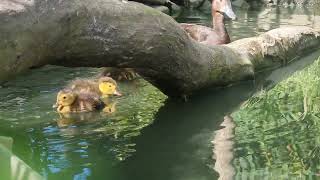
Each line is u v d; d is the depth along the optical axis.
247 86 1.66
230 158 1.06
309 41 2.12
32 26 1.00
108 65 1.25
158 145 1.14
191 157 1.07
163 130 1.24
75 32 1.10
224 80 1.61
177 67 1.39
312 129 1.22
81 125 1.27
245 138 1.18
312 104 1.44
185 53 1.39
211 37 2.32
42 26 1.02
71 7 1.08
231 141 1.16
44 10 1.02
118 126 1.28
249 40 1.88
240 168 1.00
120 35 1.20
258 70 1.85
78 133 1.22
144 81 1.68
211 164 1.03
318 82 1.69
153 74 1.37
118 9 1.18
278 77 1.78
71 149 1.12
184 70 1.42
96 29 1.14
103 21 1.15
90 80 1.57
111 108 1.42
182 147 1.13
